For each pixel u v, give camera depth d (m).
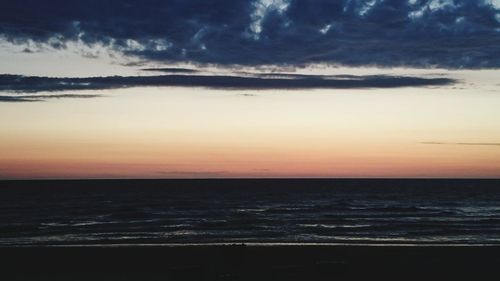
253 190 88.38
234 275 14.67
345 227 33.66
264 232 30.98
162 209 48.94
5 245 24.62
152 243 25.48
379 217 41.66
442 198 67.06
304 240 26.98
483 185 115.81
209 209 49.25
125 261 19.02
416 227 33.62
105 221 38.53
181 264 18.41
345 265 15.39
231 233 30.47
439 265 17.80
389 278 15.78
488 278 15.95
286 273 15.16
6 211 46.81
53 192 78.12
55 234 30.41
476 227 33.56
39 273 17.09
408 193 79.00
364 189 92.81
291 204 55.94
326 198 66.69
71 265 18.39
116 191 82.00
